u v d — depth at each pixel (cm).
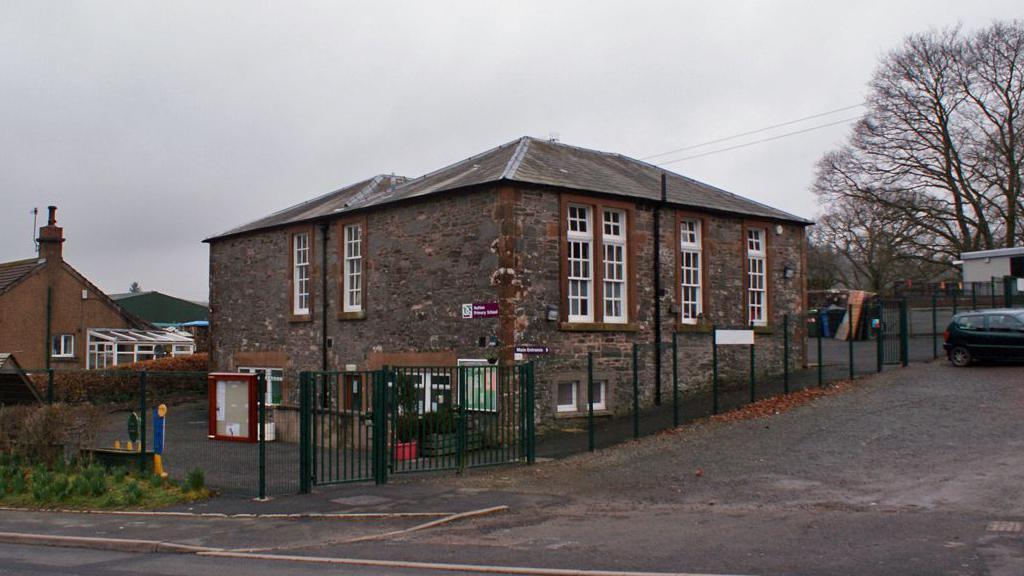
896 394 1942
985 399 1814
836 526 980
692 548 907
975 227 3841
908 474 1277
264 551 984
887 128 3947
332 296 2341
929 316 3083
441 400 1565
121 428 2208
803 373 2395
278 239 2572
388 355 2131
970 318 2312
